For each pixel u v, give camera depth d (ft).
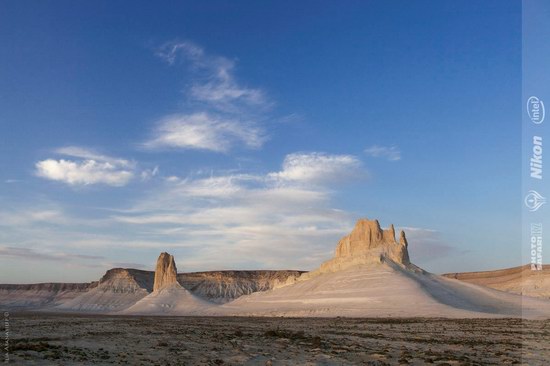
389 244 542.98
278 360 101.65
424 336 172.45
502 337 163.12
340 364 95.45
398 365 93.50
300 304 484.33
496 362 95.66
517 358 101.50
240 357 105.91
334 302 452.76
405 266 513.86
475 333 185.37
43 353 105.91
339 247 586.04
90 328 231.91
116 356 106.52
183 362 96.89
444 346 131.64
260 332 201.67
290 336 171.32
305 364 95.30
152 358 103.96
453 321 291.58
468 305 406.21
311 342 145.69
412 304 402.11
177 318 465.06
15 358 95.91
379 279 471.62
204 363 95.55
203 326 264.11
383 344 139.23
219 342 146.92
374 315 383.45
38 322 299.38
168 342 146.51
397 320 317.42
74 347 125.29
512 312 374.02
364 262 524.11
